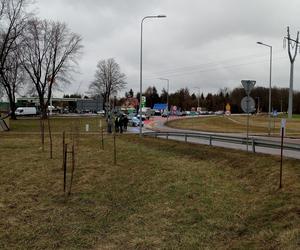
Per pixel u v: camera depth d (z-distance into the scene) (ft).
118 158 70.54
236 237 28.35
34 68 250.98
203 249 26.55
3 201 41.70
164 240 28.76
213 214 33.86
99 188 46.91
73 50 263.49
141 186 46.42
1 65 194.29
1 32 196.44
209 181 46.50
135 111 285.02
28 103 447.42
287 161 48.21
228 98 542.57
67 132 156.76
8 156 76.59
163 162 62.44
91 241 29.53
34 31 238.68
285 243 24.52
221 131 180.45
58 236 30.89
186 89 536.83
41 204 40.52
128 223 33.19
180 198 39.63
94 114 390.42
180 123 245.04
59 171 58.23
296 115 390.42
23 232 31.91
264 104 479.82
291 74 255.09
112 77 383.65
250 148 71.92
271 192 37.70
